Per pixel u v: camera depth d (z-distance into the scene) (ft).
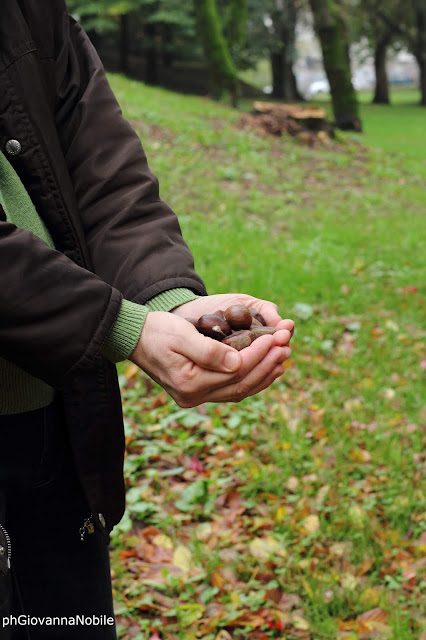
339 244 30.71
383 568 10.68
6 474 5.30
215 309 5.44
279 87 127.13
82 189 5.63
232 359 4.59
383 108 128.88
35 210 5.35
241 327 5.20
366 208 37.99
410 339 20.01
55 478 5.51
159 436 14.46
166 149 43.09
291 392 16.75
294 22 123.95
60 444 5.54
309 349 19.08
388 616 9.72
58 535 5.60
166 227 5.60
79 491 5.65
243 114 55.72
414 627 9.64
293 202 38.22
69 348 4.41
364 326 20.97
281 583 10.34
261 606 9.98
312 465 13.34
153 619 9.84
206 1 69.62
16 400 5.15
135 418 15.01
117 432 5.43
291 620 9.73
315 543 11.17
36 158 5.33
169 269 5.38
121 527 11.38
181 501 12.19
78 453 5.31
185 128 47.29
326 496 12.39
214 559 10.67
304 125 54.60
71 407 5.26
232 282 23.94
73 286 4.45
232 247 28.81
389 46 144.97
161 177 38.17
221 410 15.48
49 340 4.39
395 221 35.27
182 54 134.00
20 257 4.34
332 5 70.79
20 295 4.31
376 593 10.07
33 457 5.37
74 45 5.98
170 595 10.28
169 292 5.37
